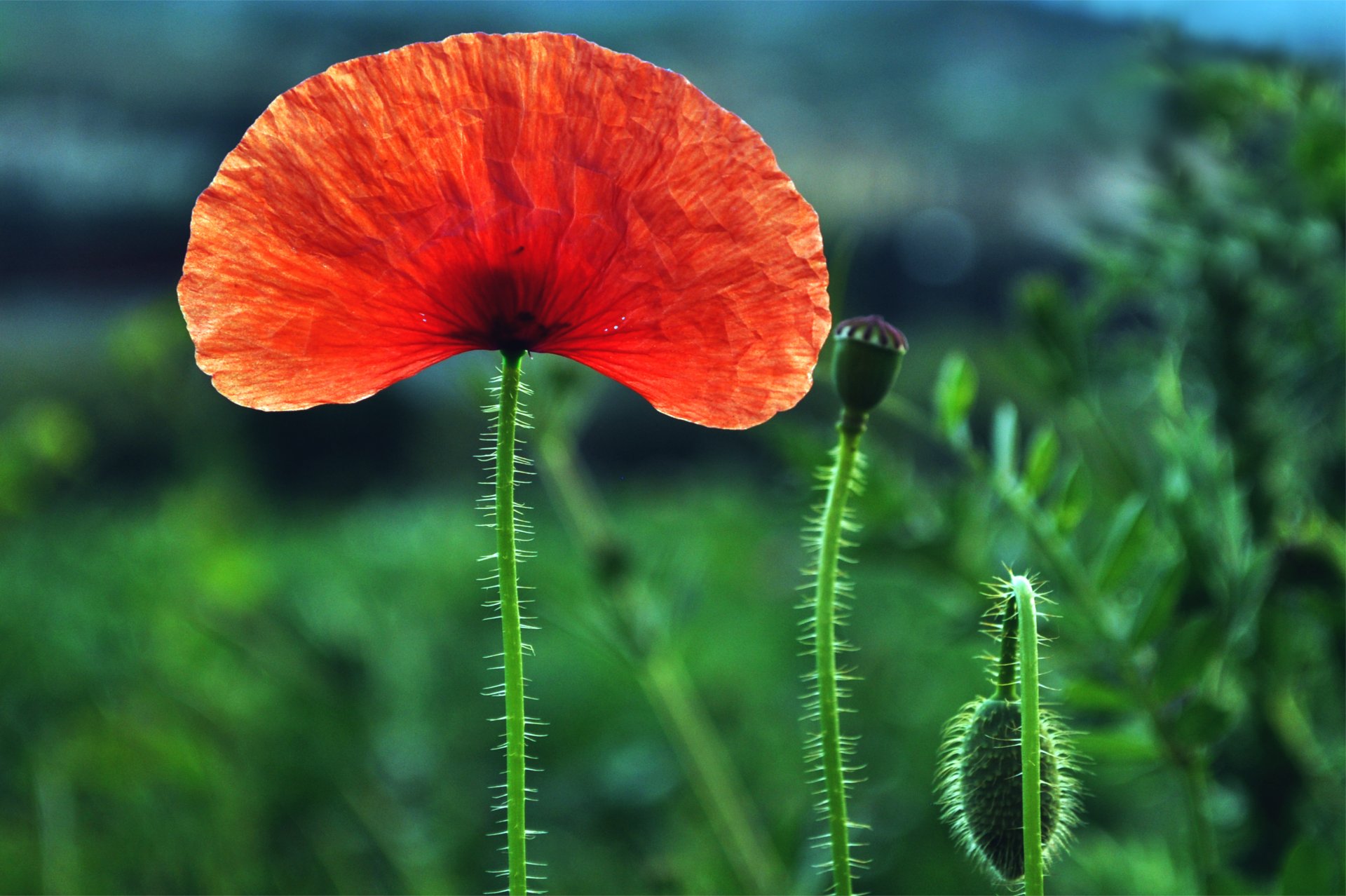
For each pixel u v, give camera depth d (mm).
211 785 936
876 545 614
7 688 1100
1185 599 532
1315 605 546
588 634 727
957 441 540
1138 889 669
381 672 971
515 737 372
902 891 914
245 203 375
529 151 375
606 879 938
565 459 729
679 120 375
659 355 383
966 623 611
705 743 711
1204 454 572
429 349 385
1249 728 567
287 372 382
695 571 732
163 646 1060
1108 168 727
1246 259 627
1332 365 622
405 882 909
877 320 390
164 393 1279
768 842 784
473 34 374
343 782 922
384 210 376
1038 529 526
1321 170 601
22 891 876
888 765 1065
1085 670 533
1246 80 678
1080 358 635
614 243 377
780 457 651
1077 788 427
